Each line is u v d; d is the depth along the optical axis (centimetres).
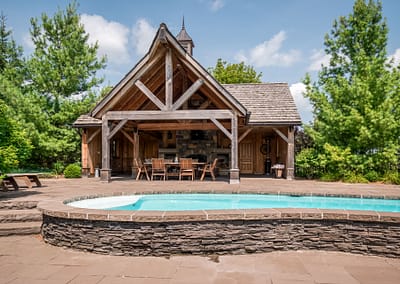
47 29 1856
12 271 430
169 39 1116
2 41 2391
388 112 1372
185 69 1330
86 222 526
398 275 421
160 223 512
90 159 1670
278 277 409
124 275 416
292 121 1451
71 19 1892
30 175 1032
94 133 1633
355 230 524
